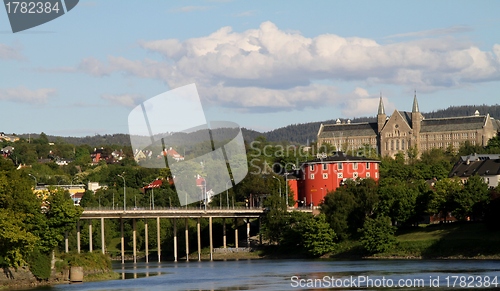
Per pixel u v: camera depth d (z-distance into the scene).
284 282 149.25
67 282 158.00
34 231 157.38
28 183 161.75
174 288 142.00
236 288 139.88
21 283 152.00
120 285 149.88
